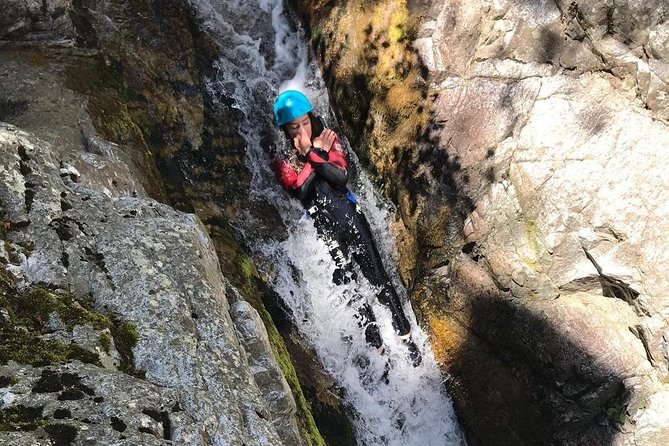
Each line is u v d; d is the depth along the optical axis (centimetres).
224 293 271
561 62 403
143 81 418
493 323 427
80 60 394
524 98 411
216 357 221
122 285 220
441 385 450
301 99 438
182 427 185
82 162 297
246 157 449
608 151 393
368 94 458
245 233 423
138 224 245
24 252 213
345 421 399
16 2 392
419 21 434
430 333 455
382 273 432
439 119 434
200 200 411
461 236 437
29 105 350
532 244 413
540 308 409
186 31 457
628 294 399
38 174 238
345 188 435
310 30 482
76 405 178
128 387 188
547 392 413
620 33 382
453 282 445
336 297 432
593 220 397
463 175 429
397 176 455
